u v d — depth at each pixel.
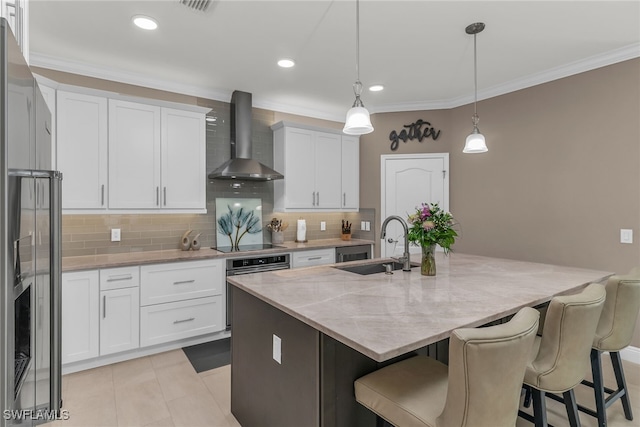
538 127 3.43
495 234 3.80
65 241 3.09
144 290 2.96
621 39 2.70
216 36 2.62
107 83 3.22
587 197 3.10
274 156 4.25
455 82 3.61
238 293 2.14
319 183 4.32
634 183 2.82
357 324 1.38
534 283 2.07
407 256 2.41
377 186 4.55
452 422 1.13
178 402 2.34
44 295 1.31
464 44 2.77
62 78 3.01
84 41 2.68
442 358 2.02
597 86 3.03
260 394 1.89
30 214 1.16
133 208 3.10
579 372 1.55
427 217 2.26
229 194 3.98
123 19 2.38
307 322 1.46
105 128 2.96
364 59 3.04
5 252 0.93
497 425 1.15
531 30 2.56
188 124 3.39
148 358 2.98
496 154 3.79
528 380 1.54
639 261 2.80
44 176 1.27
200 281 3.23
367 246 4.44
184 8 2.25
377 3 2.21
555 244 3.32
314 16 2.35
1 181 0.93
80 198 2.85
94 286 2.74
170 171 3.29
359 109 2.12
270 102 4.21
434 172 4.29
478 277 2.22
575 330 1.48
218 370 2.78
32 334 1.20
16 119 1.03
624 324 1.88
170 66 3.15
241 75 3.38
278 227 4.21
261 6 2.24
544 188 3.39
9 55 0.96
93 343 2.74
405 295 1.80
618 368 2.12
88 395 2.41
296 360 1.61
